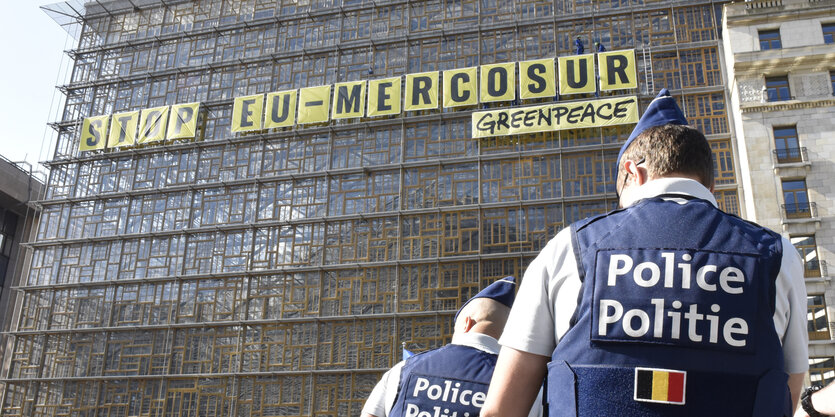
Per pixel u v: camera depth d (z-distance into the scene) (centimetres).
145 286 3262
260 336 2998
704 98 2973
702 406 173
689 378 175
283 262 3123
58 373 3209
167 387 3020
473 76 3125
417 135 3178
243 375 2931
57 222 3562
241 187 3331
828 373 2409
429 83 3164
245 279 3131
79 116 3753
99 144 3550
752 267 187
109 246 3416
